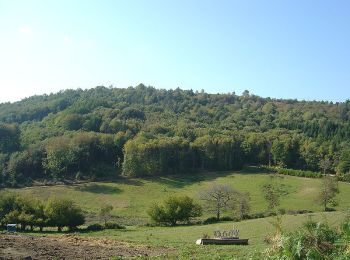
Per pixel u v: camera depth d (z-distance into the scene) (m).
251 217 76.50
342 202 91.94
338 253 9.10
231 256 23.61
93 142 128.88
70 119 155.50
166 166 123.75
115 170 125.00
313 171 127.06
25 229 72.12
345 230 9.62
